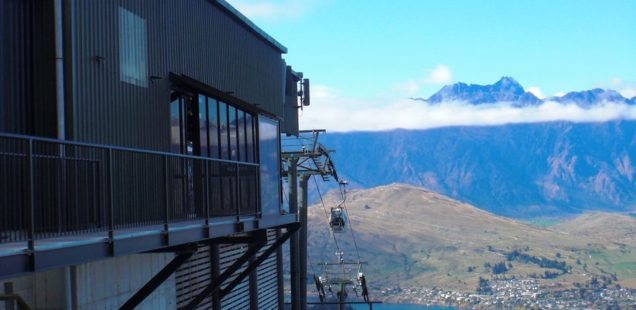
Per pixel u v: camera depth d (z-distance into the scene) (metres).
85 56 14.43
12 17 13.10
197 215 15.72
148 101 16.83
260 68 24.75
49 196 10.37
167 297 17.33
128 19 16.09
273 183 23.03
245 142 21.64
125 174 13.24
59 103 13.58
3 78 12.86
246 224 16.23
